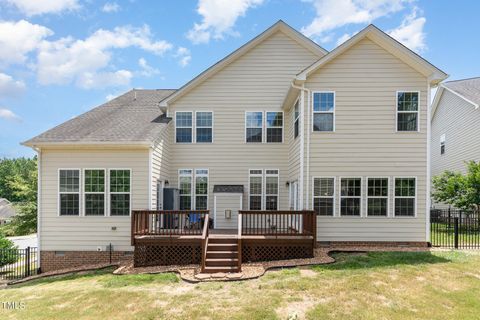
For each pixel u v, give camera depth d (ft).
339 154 33.73
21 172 223.92
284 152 42.42
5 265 40.73
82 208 34.47
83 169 34.50
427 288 20.88
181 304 19.33
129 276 26.40
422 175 33.42
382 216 33.42
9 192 212.64
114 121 40.09
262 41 42.73
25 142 33.45
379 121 33.68
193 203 42.01
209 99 42.63
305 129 33.86
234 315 17.37
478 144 54.90
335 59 34.04
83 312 18.75
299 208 34.01
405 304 18.47
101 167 34.47
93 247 34.30
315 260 28.17
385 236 33.32
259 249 30.83
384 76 33.76
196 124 42.63
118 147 34.22
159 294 21.43
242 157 42.47
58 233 34.53
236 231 36.63
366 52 33.91
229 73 42.73
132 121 40.32
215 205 40.83
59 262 34.40
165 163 40.11
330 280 22.66
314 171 33.73
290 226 36.47
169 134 41.91
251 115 42.70
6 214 153.17
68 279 28.32
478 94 58.34
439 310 17.66
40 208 34.58
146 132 36.09
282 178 42.16
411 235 33.30
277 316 17.07
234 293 20.93
